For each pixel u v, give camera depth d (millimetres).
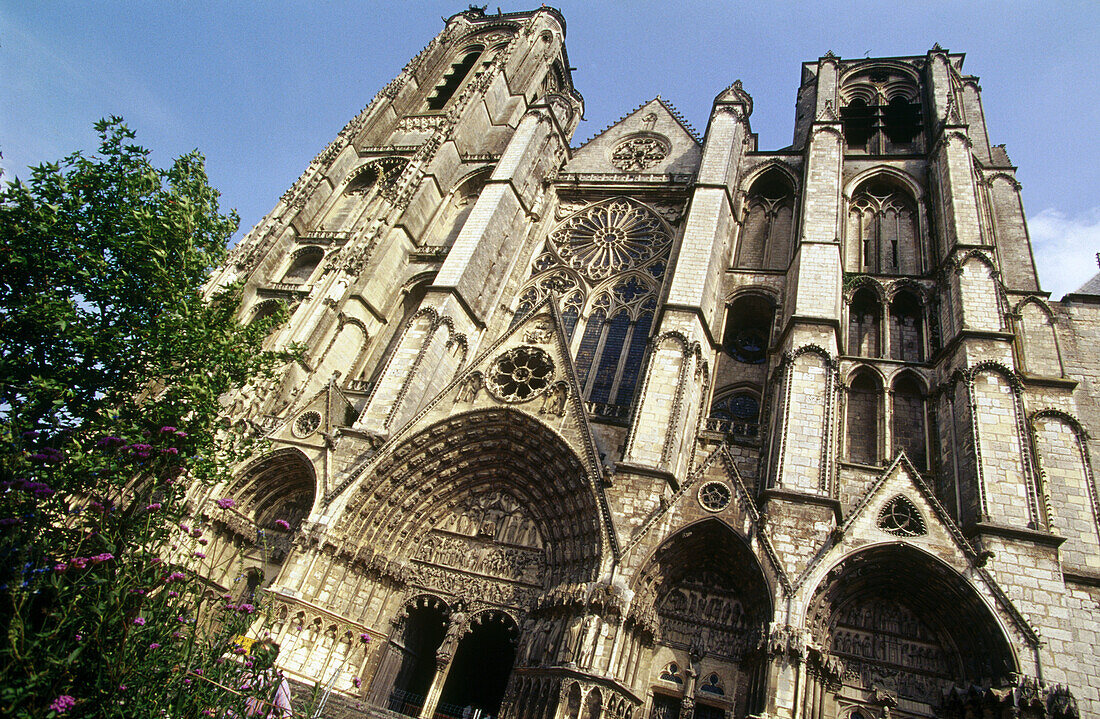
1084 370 27156
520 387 29984
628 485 24406
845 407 28047
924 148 41219
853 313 32406
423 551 28719
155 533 12609
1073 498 22469
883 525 21625
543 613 24234
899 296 32312
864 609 22203
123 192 22641
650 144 47469
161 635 11141
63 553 11914
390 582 27688
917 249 34375
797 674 18875
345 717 21531
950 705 19641
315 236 47719
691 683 21391
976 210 31266
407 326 33312
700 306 29500
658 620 22812
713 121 40500
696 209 34781
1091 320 28547
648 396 26859
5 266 20781
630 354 34156
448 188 47219
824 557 21094
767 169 40688
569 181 44312
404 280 41750
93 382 20344
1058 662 18531
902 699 20281
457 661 31266
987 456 22891
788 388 26297
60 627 9883
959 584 20031
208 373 21547
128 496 14516
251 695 11484
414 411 30312
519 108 56625
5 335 19953
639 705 21141
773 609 20188
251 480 30172
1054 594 19656
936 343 29391
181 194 23797
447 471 29500
